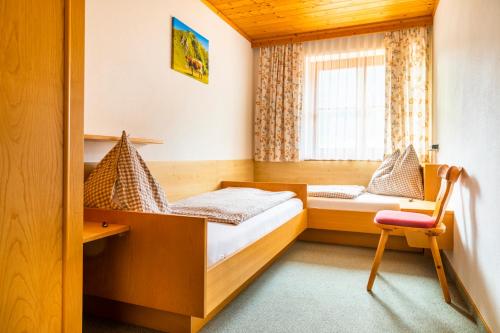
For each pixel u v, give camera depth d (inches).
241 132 156.9
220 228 68.7
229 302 71.5
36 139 36.8
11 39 33.9
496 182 53.4
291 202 110.6
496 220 53.1
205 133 126.5
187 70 114.1
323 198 124.9
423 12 134.2
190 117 116.7
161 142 91.0
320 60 155.6
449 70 98.7
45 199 38.0
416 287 81.6
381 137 146.8
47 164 38.2
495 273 53.1
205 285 52.7
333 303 71.8
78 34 41.8
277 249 88.7
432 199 116.0
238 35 152.0
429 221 74.7
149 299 55.8
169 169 105.5
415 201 116.8
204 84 125.3
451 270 87.6
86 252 59.9
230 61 145.3
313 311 67.8
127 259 57.1
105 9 81.4
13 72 34.2
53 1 38.6
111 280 58.3
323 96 155.5
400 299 74.2
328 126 154.6
